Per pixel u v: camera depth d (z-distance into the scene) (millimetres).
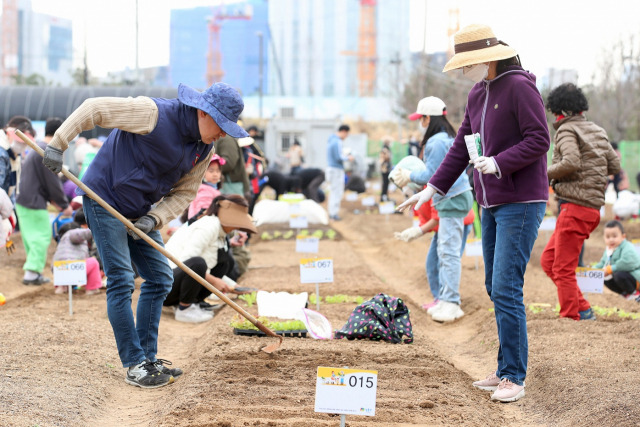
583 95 7609
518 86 5195
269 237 17406
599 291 8430
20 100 26641
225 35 128000
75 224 10461
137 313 5910
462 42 5332
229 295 9430
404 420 4652
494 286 5391
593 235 17469
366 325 7027
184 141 5395
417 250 15102
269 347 5816
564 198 7656
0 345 6445
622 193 19031
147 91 26844
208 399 4977
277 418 4621
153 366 5770
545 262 8266
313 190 22156
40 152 5094
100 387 5512
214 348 6531
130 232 5445
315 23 113938
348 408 4137
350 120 76188
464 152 5664
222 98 5230
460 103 43406
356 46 113438
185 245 8578
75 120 5082
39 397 4953
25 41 143125
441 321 8859
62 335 6941
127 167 5371
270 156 48750
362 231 19719
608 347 6523
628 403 4852
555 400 5289
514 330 5355
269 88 116312
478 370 6613
